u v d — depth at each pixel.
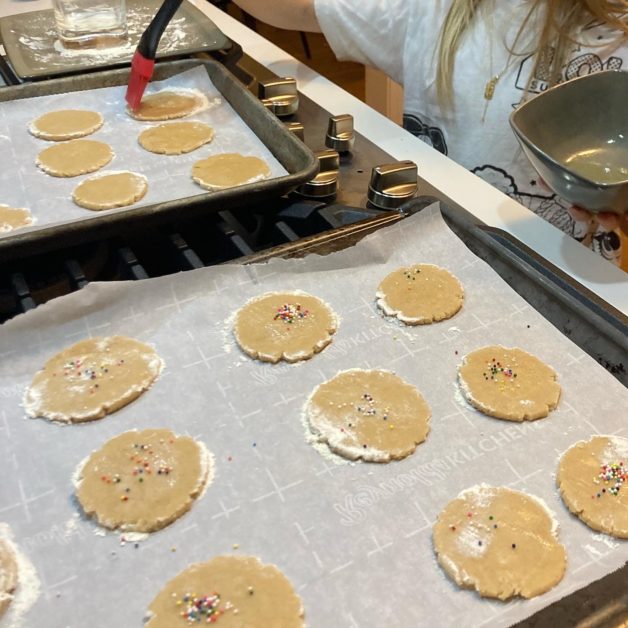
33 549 0.32
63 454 0.37
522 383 0.40
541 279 0.45
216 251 0.53
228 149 0.64
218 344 0.43
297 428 0.38
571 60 0.68
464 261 0.49
